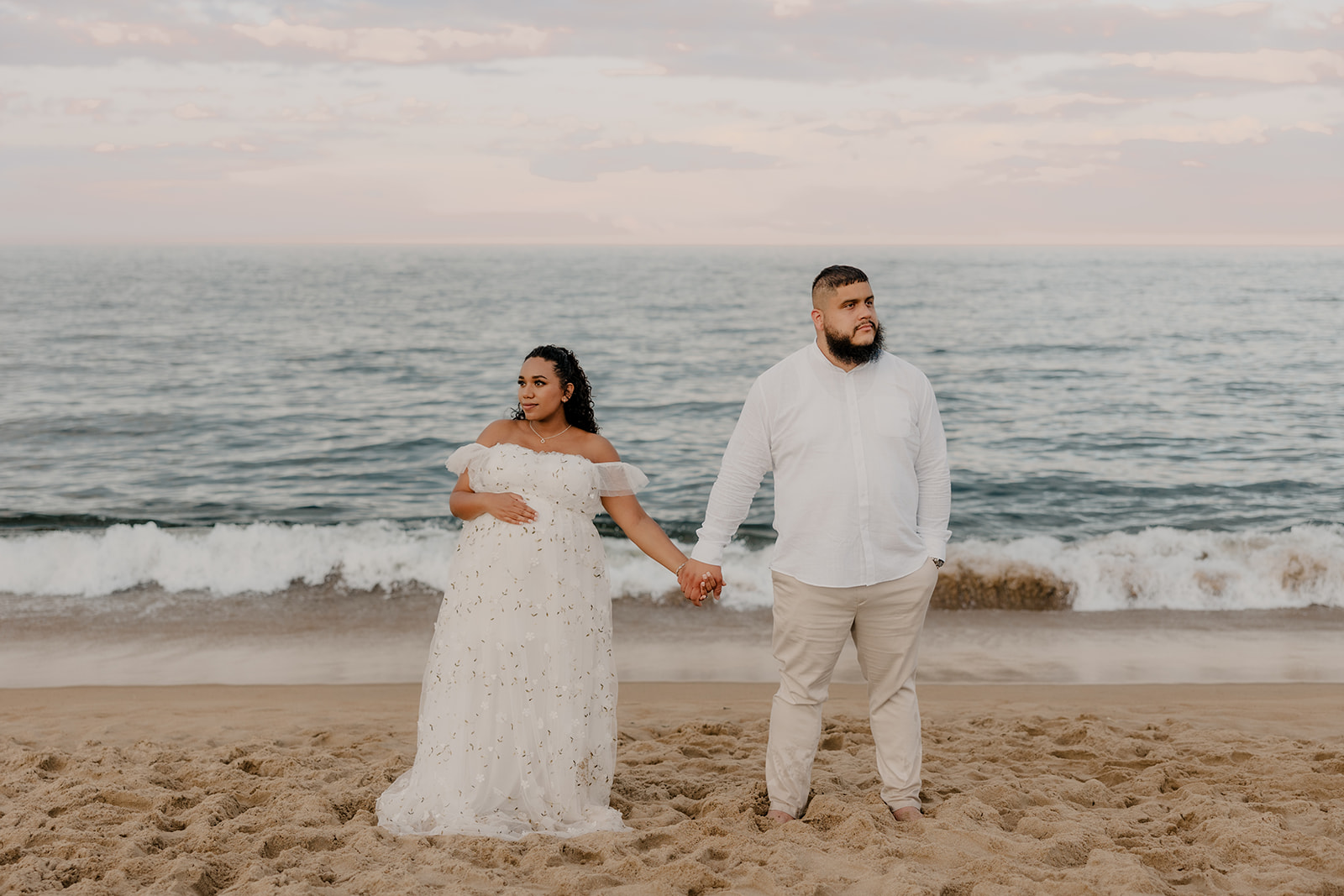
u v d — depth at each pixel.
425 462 14.38
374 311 42.00
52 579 8.96
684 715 5.39
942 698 5.93
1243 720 5.20
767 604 8.55
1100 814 3.46
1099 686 6.22
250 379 21.86
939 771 4.06
